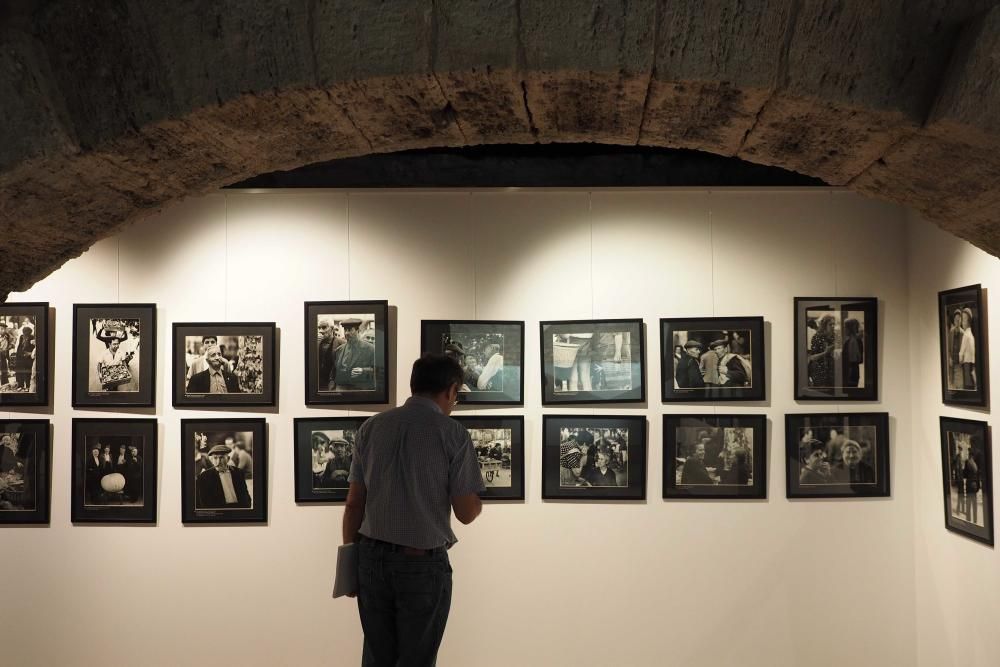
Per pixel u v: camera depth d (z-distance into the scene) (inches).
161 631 203.8
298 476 203.9
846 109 82.6
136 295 206.7
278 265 207.3
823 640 202.8
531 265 207.9
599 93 86.7
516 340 206.2
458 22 81.6
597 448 205.0
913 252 203.9
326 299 207.3
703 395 204.4
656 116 92.0
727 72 81.3
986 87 76.5
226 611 203.8
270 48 82.5
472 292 207.5
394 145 99.3
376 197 208.4
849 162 95.0
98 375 204.4
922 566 201.2
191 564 204.2
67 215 93.7
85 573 204.5
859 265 207.2
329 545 204.7
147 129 84.2
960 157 85.0
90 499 204.4
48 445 205.3
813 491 204.1
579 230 208.2
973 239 100.0
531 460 205.8
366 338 205.0
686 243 207.8
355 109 88.4
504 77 83.4
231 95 83.0
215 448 204.7
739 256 207.3
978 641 175.9
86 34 83.1
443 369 142.3
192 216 207.8
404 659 131.0
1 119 82.4
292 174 208.7
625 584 204.1
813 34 80.7
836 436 204.8
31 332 205.8
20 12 83.0
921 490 201.9
